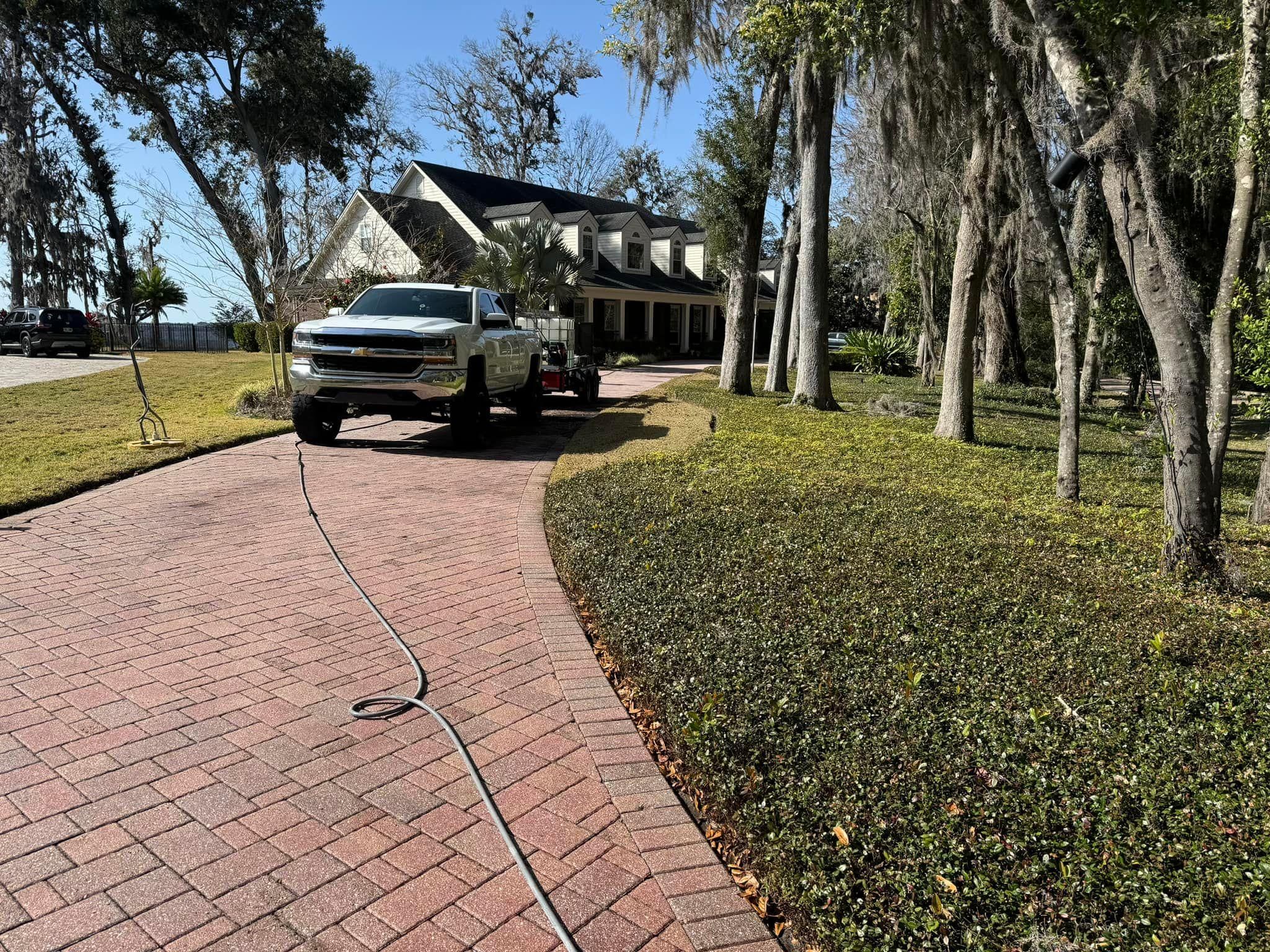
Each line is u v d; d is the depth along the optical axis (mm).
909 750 3221
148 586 5641
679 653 4258
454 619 5207
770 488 8570
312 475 9648
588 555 6125
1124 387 38969
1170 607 5102
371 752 3619
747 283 19875
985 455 12383
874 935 2416
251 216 16219
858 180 27234
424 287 12406
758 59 15258
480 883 2812
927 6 10008
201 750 3596
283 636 4863
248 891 2742
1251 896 2404
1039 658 4145
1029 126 9719
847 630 4492
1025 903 2455
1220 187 15805
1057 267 9320
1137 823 2752
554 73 48219
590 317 36094
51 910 2623
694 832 3096
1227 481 12422
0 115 40938
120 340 37438
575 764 3582
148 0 31422
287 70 35812
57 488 8117
